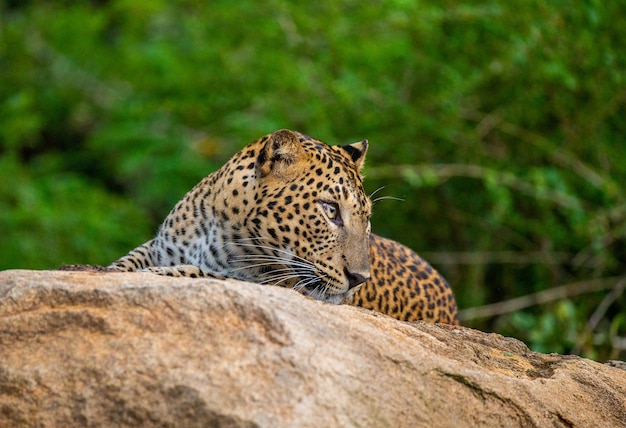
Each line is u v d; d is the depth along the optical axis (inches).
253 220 321.1
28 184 671.8
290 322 216.2
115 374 206.5
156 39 767.1
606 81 569.3
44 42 818.2
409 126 590.9
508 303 546.6
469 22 580.4
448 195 599.8
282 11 624.4
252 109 657.0
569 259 592.7
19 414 207.8
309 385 205.6
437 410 221.3
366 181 606.9
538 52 559.2
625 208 561.9
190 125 684.1
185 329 214.1
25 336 217.3
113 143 713.6
